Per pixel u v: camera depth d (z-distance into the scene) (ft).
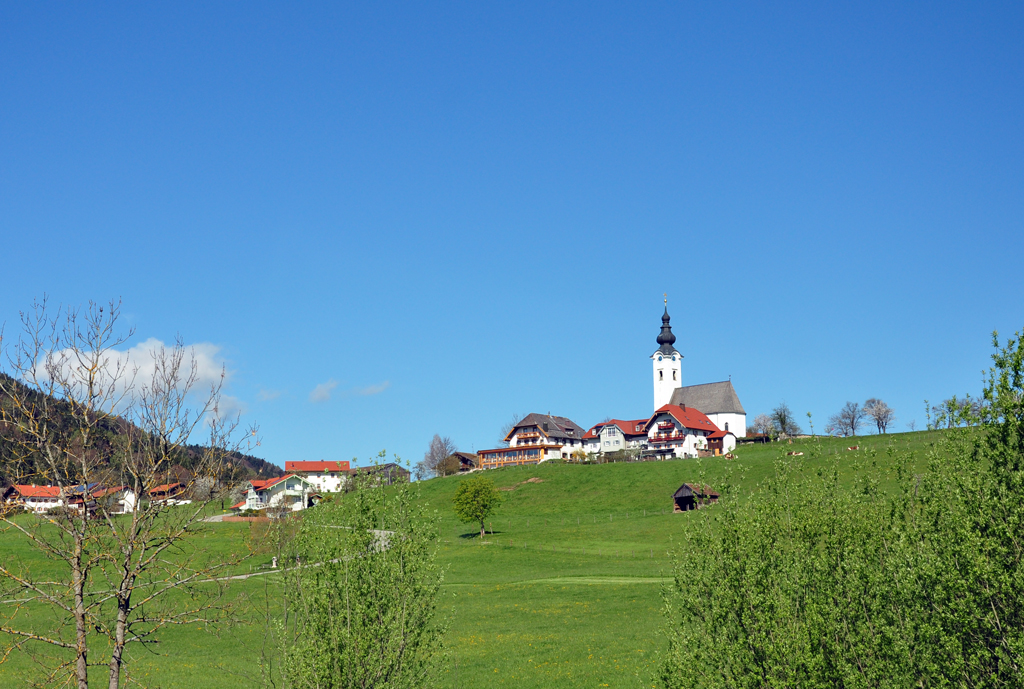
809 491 78.38
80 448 64.13
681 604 79.00
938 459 71.51
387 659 73.31
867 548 71.87
